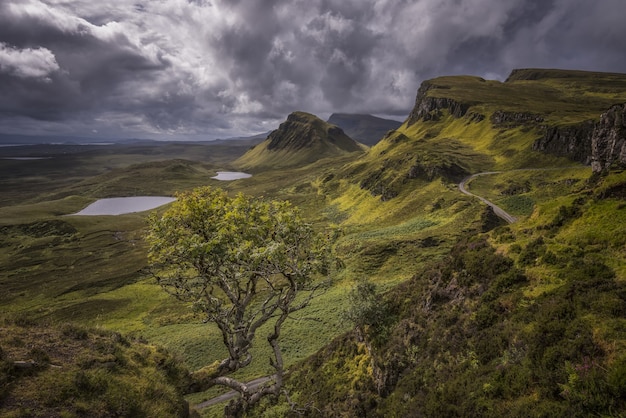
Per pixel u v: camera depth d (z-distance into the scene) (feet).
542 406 36.83
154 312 303.68
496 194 424.05
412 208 447.42
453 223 336.29
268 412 107.45
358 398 84.02
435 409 51.26
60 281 413.18
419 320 85.51
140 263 456.45
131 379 41.93
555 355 42.14
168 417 39.91
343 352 110.11
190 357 201.77
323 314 216.33
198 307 47.03
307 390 107.14
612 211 69.87
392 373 79.10
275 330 48.96
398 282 244.63
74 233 617.21
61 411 33.04
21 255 521.24
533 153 564.71
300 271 47.37
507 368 46.93
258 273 47.16
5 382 33.17
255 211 52.39
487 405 43.75
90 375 38.34
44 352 38.83
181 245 46.52
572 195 85.15
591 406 33.45
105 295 357.41
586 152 493.36
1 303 357.41
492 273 75.10
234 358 50.06
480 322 64.95
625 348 37.73
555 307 50.37
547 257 67.21
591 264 58.54
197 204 51.88
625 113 153.79
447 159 576.61
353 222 511.40
